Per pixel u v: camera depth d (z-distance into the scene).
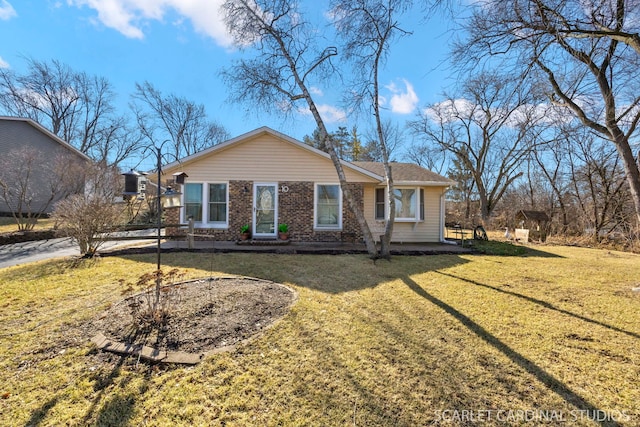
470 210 29.20
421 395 2.36
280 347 3.07
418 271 6.74
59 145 18.59
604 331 3.61
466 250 9.95
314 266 6.97
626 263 8.41
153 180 10.87
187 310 3.86
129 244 9.88
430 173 13.15
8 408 2.13
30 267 6.54
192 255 8.06
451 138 24.48
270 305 4.24
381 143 8.18
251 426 2.02
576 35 5.74
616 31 5.59
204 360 2.78
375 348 3.09
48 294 4.67
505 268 7.34
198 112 28.73
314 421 2.08
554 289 5.47
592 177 17.86
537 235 16.62
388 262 7.67
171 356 2.80
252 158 10.61
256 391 2.38
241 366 2.71
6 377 2.49
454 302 4.61
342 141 31.25
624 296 5.08
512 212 25.69
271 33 8.84
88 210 7.69
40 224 13.50
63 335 3.25
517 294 5.11
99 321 3.60
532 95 7.68
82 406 2.17
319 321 3.76
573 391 2.44
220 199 10.53
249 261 7.39
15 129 16.98
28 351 2.91
